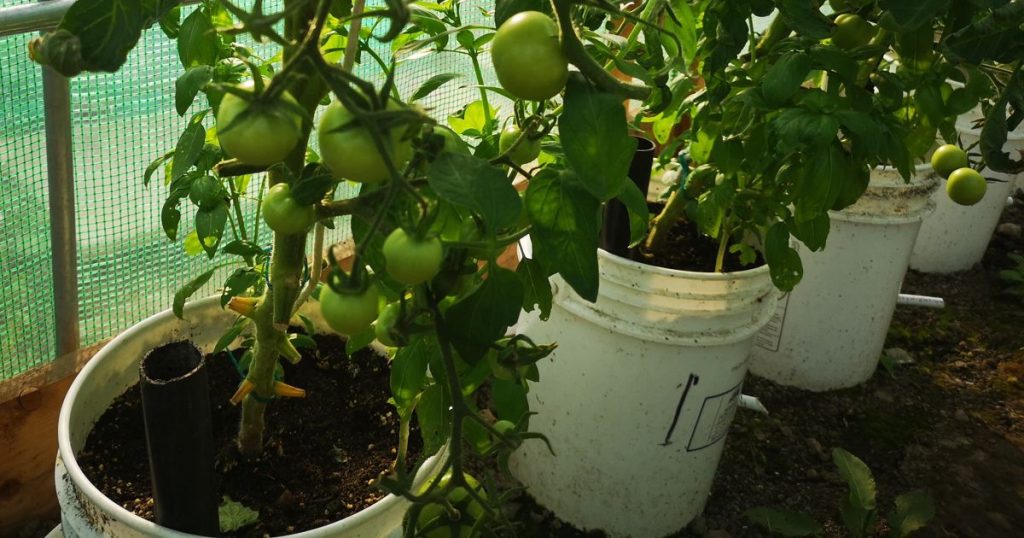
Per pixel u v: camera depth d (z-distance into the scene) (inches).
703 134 64.9
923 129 61.2
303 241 39.9
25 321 66.1
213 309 55.4
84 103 63.3
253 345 50.8
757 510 77.0
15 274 64.4
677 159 79.7
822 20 47.4
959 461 88.0
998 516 82.0
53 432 65.7
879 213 84.7
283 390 47.1
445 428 43.9
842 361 93.8
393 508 42.6
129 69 64.9
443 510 38.6
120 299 71.4
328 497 48.7
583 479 71.9
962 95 56.7
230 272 78.7
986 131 49.5
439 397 43.6
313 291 48.4
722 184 61.3
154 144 68.9
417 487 41.9
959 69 59.5
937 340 106.7
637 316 63.1
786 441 88.7
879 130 51.1
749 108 58.7
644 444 68.0
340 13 41.4
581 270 32.9
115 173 67.1
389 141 25.2
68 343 66.8
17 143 61.1
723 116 60.4
